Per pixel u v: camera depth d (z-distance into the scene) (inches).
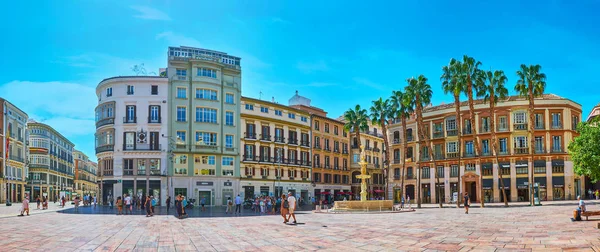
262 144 3021.7
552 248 643.5
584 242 685.3
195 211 2020.2
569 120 2758.4
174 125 2684.5
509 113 2842.0
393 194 3351.4
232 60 3127.5
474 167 2915.8
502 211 1653.5
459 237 800.9
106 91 2741.1
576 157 1849.2
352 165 3814.0
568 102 2765.7
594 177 1819.6
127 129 2642.7
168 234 928.9
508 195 2797.7
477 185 2898.6
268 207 2021.4
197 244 761.6
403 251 654.5
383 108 2591.0
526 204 2261.3
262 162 2992.1
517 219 1197.7
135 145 2628.0
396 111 2512.3
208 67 2802.7
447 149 3046.3
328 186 3535.9
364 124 2920.8
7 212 1911.9
